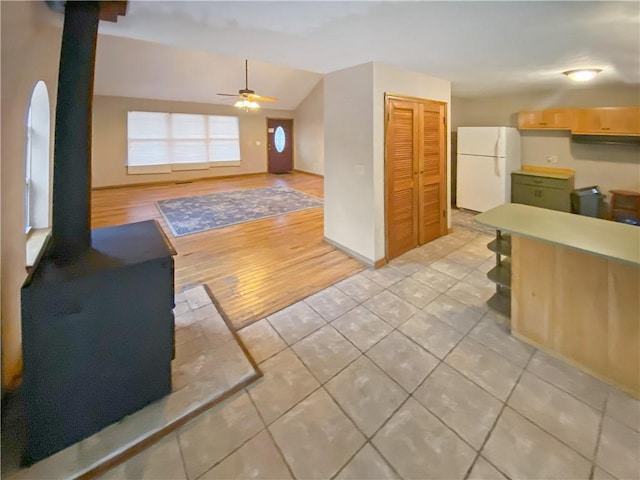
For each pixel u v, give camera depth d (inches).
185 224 194.9
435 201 163.6
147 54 253.8
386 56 109.7
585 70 130.9
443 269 133.2
